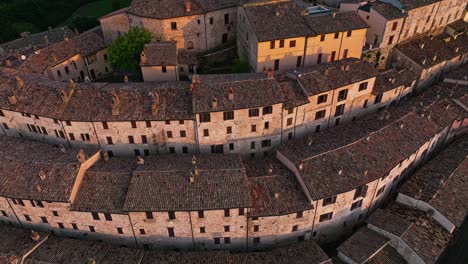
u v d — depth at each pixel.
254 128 67.19
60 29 108.50
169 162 62.28
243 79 67.50
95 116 64.50
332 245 65.50
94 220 59.28
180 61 82.81
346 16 80.06
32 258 55.88
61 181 58.09
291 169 61.88
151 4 85.12
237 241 61.53
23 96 68.38
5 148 65.62
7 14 123.19
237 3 89.56
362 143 64.50
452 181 67.62
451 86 85.56
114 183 59.25
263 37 73.94
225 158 63.25
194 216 57.16
